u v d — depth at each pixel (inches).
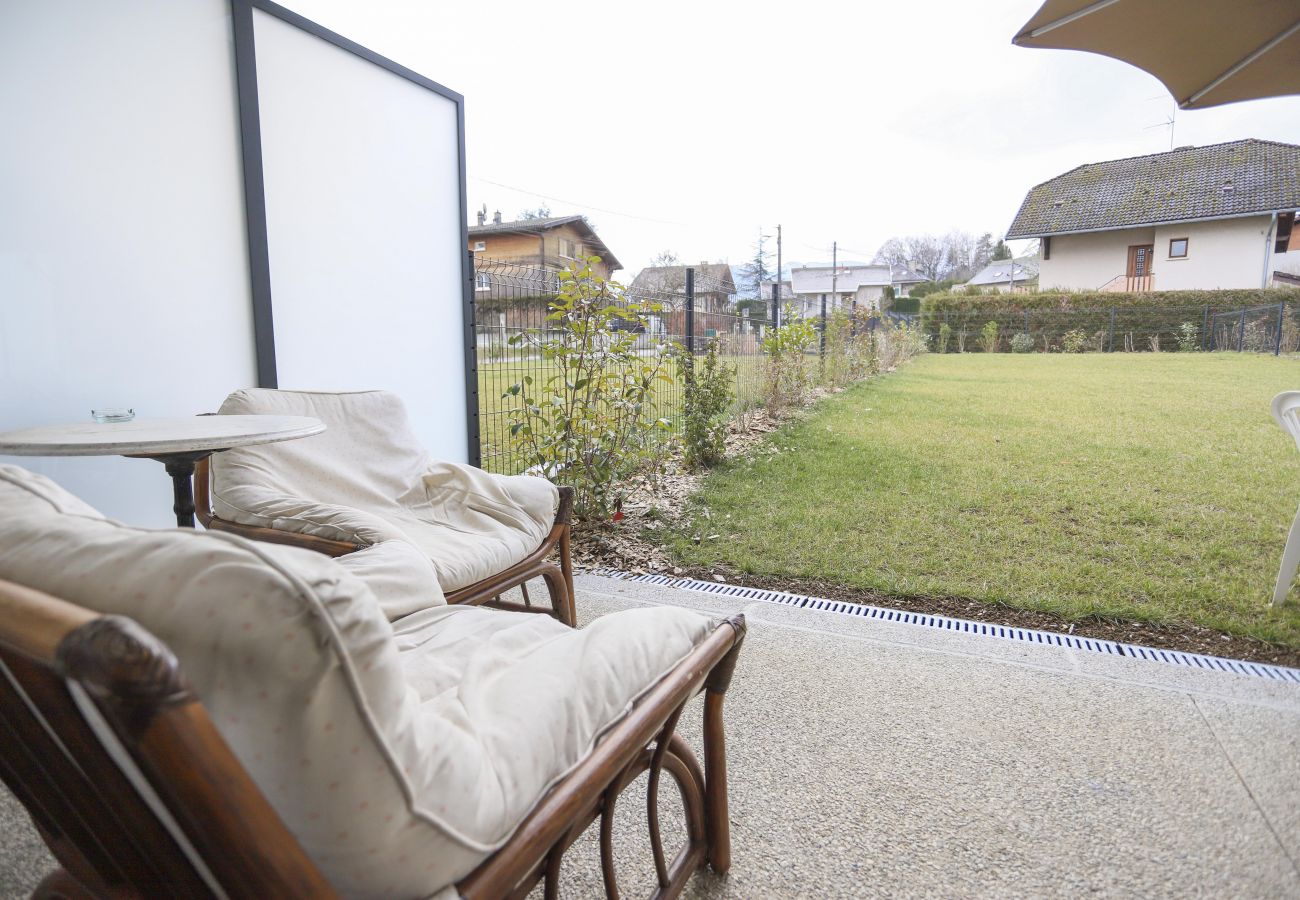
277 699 22.7
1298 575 112.2
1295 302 568.4
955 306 686.5
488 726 34.3
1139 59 111.8
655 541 138.8
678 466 199.3
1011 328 659.4
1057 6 100.8
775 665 89.5
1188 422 251.0
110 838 27.2
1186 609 102.3
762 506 158.6
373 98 136.2
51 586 23.5
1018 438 226.8
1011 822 60.5
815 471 188.5
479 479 92.7
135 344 99.7
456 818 27.6
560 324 146.9
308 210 124.5
